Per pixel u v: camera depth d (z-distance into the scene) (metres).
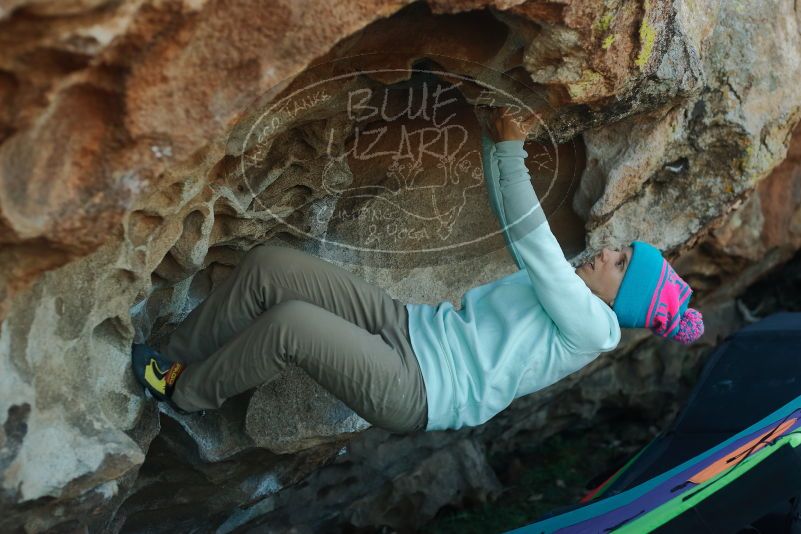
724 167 3.42
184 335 2.66
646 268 2.76
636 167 3.19
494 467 4.95
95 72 1.67
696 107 3.27
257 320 2.50
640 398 5.12
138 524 3.24
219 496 3.25
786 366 4.09
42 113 1.63
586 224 3.32
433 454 4.46
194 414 2.90
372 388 2.57
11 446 2.00
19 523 2.09
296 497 4.00
